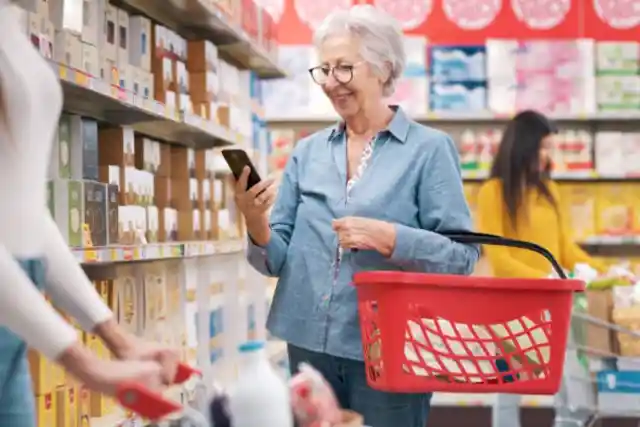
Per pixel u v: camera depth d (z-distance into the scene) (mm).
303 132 7863
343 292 3137
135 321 3955
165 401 1759
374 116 3254
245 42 5445
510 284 2545
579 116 7496
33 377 3082
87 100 3680
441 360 2586
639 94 7531
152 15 4840
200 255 4750
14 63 2027
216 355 5066
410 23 8273
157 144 4441
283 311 3262
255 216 3154
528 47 7539
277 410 2195
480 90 7594
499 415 5430
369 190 3174
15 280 1799
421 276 2545
